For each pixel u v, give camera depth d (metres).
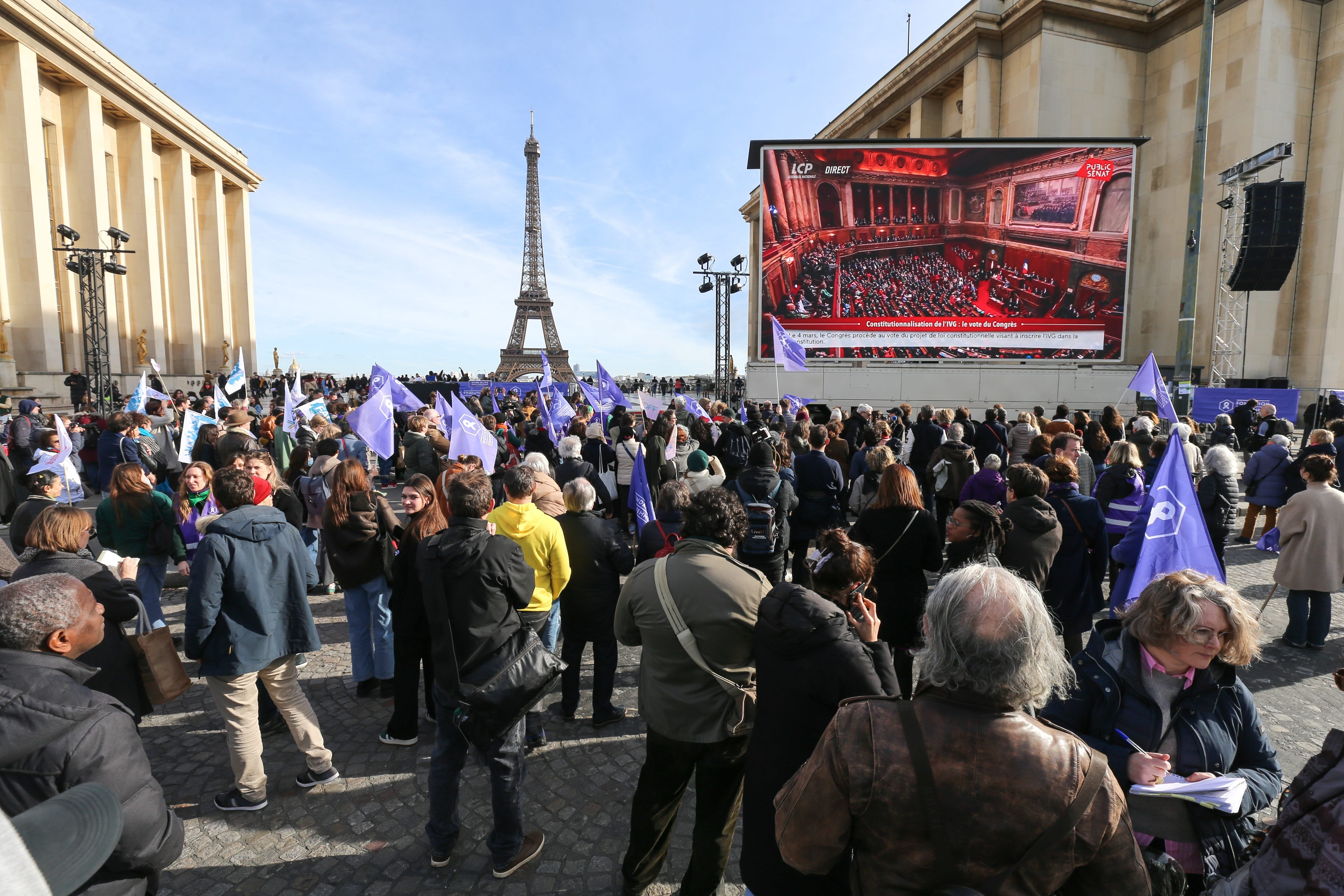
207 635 3.30
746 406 14.77
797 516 6.48
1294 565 5.47
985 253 19.95
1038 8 25.38
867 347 20.45
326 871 3.18
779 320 20.56
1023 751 1.34
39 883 0.76
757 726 2.29
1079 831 1.30
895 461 4.42
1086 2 25.38
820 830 1.47
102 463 8.32
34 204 29.08
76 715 1.86
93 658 3.03
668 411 9.09
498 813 3.10
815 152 20.16
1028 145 19.56
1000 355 20.11
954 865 1.32
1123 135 26.81
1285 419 14.64
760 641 2.30
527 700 3.00
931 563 4.14
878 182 20.06
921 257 20.14
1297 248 15.70
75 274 32.75
